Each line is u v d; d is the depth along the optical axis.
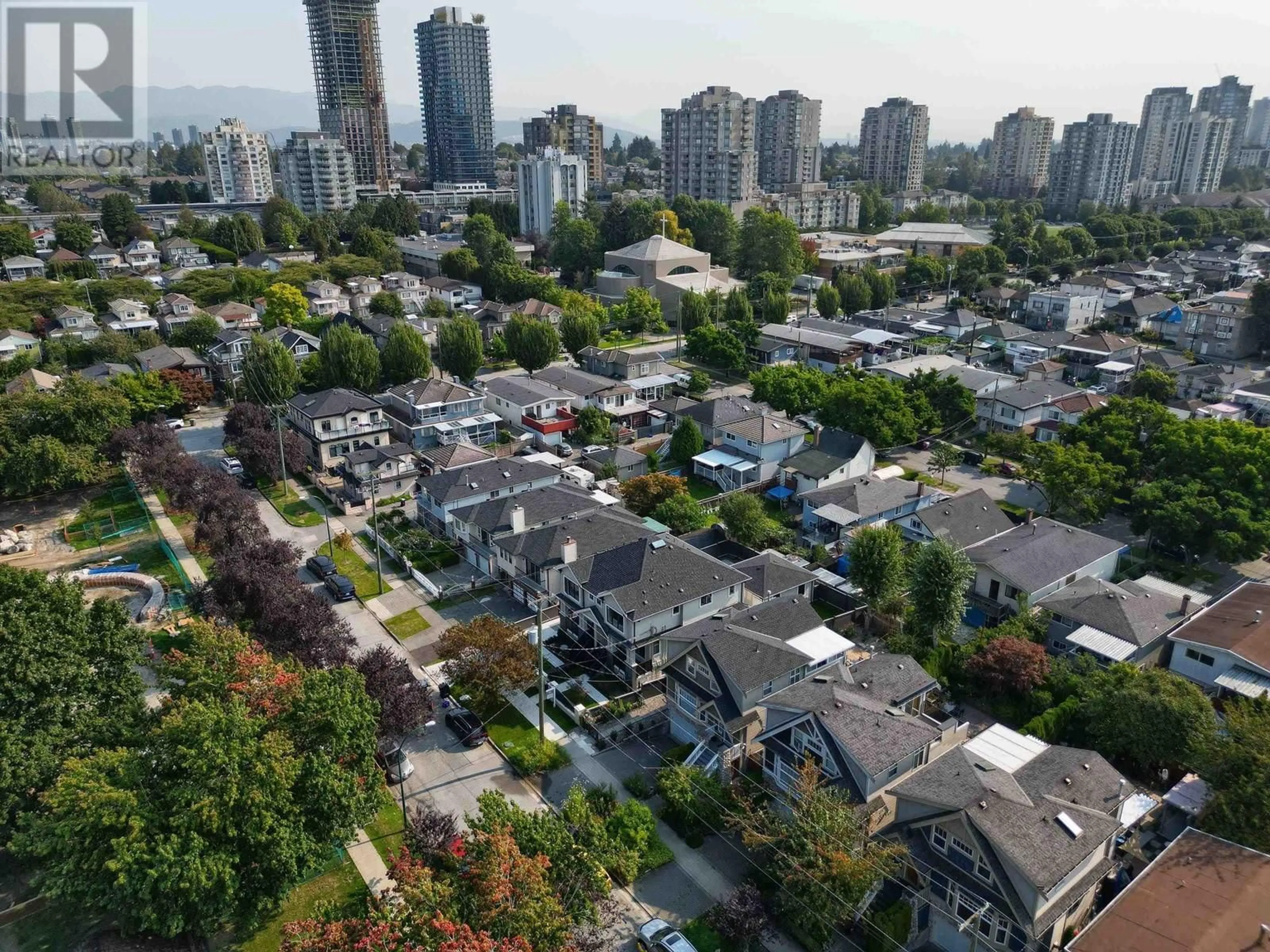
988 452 85.19
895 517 68.25
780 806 39.47
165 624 55.94
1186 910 29.95
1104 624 49.66
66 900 31.19
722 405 86.62
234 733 32.47
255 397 92.88
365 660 43.06
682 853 38.38
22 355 100.69
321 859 33.50
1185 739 39.72
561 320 122.44
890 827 35.84
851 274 150.62
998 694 47.69
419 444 87.31
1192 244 194.25
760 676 43.53
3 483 70.06
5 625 35.97
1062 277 171.25
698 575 53.22
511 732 46.66
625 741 46.09
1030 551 57.66
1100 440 71.25
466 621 57.09
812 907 32.56
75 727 36.16
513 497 65.38
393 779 42.72
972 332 121.81
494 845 28.70
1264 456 62.00
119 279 142.75
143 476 71.00
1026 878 30.80
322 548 67.00
